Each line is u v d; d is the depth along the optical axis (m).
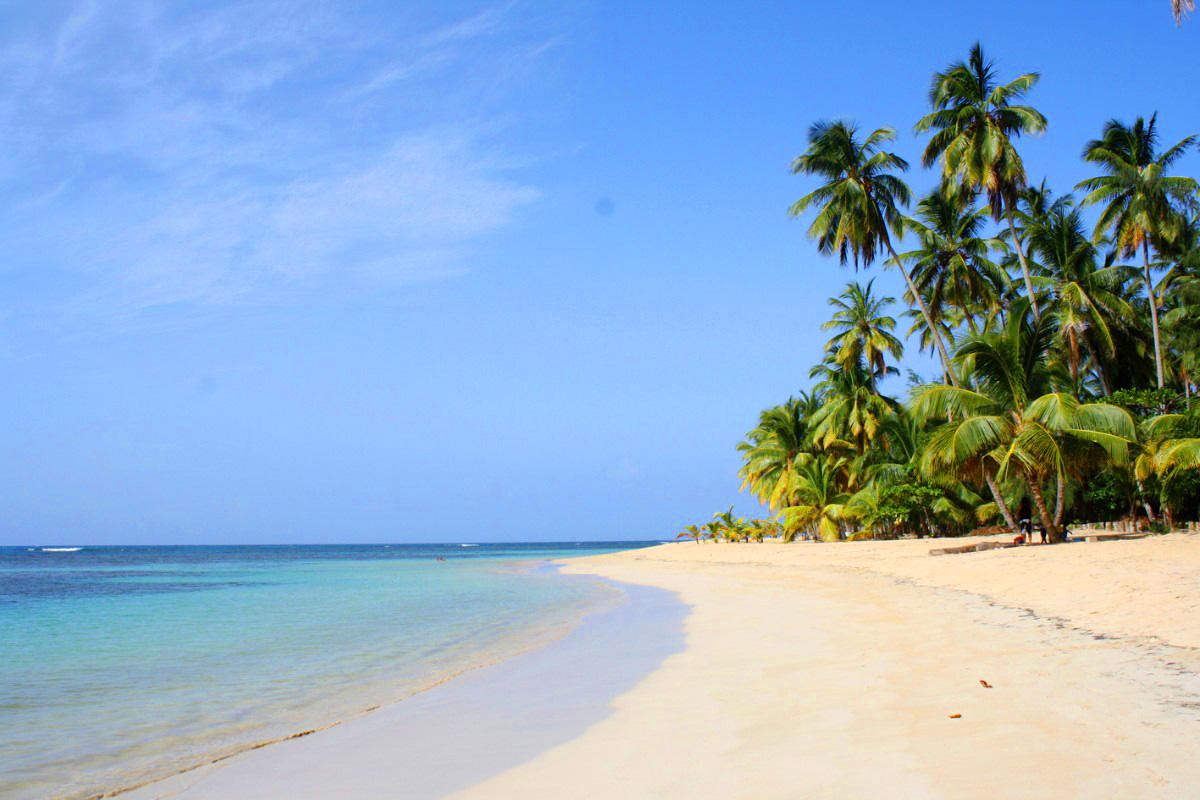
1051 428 26.09
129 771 7.57
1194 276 37.53
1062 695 7.46
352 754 7.61
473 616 21.94
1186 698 6.98
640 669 11.36
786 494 55.28
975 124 32.69
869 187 35.03
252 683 12.30
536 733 7.89
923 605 15.88
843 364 47.66
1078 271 37.53
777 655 11.46
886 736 6.57
